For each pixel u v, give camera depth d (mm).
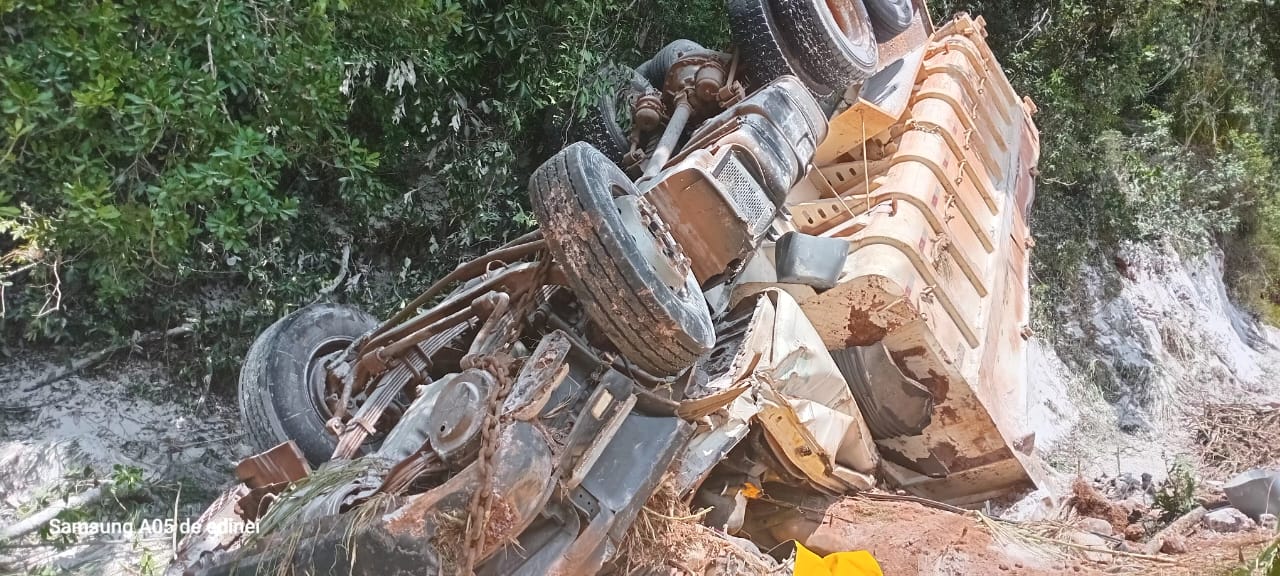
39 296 5020
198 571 3383
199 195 4699
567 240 3379
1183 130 13562
